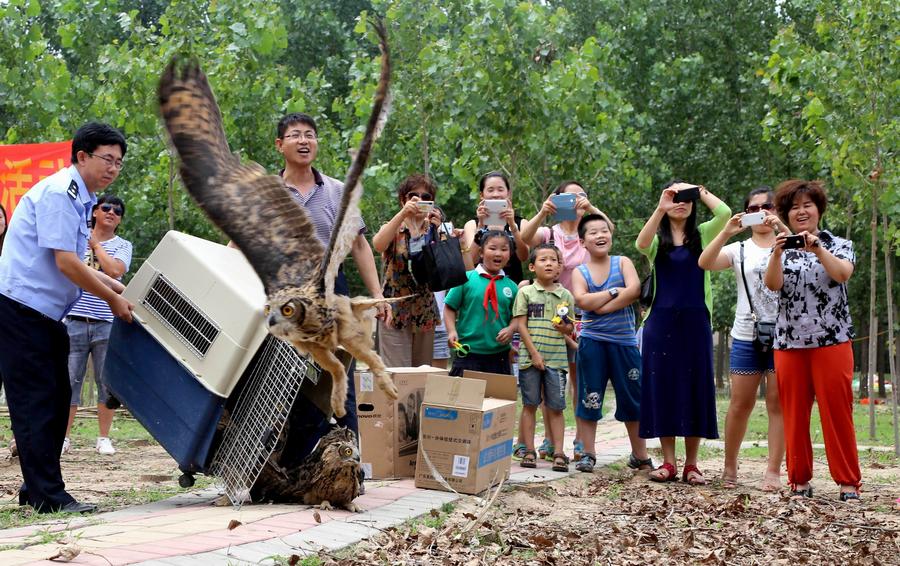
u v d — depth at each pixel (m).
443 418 6.62
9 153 10.59
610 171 19.02
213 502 6.09
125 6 30.22
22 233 5.83
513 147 16.02
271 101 16.77
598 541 5.27
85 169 5.88
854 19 12.02
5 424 11.95
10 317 5.77
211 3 14.99
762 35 25.98
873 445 11.91
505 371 8.15
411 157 17.80
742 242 7.88
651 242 7.80
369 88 15.94
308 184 6.59
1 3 14.58
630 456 8.61
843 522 6.16
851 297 23.86
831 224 14.90
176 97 4.70
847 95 11.96
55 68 14.86
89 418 13.19
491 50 15.00
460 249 7.89
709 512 6.39
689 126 25.64
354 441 6.03
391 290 8.16
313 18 29.52
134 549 4.39
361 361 3.86
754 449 10.87
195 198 4.42
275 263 4.07
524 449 8.33
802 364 7.11
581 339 8.20
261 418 5.81
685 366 7.73
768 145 23.55
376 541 4.99
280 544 4.71
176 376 5.97
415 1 14.80
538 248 8.26
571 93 16.28
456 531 5.25
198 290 5.88
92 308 9.15
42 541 4.59
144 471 8.21
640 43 27.11
